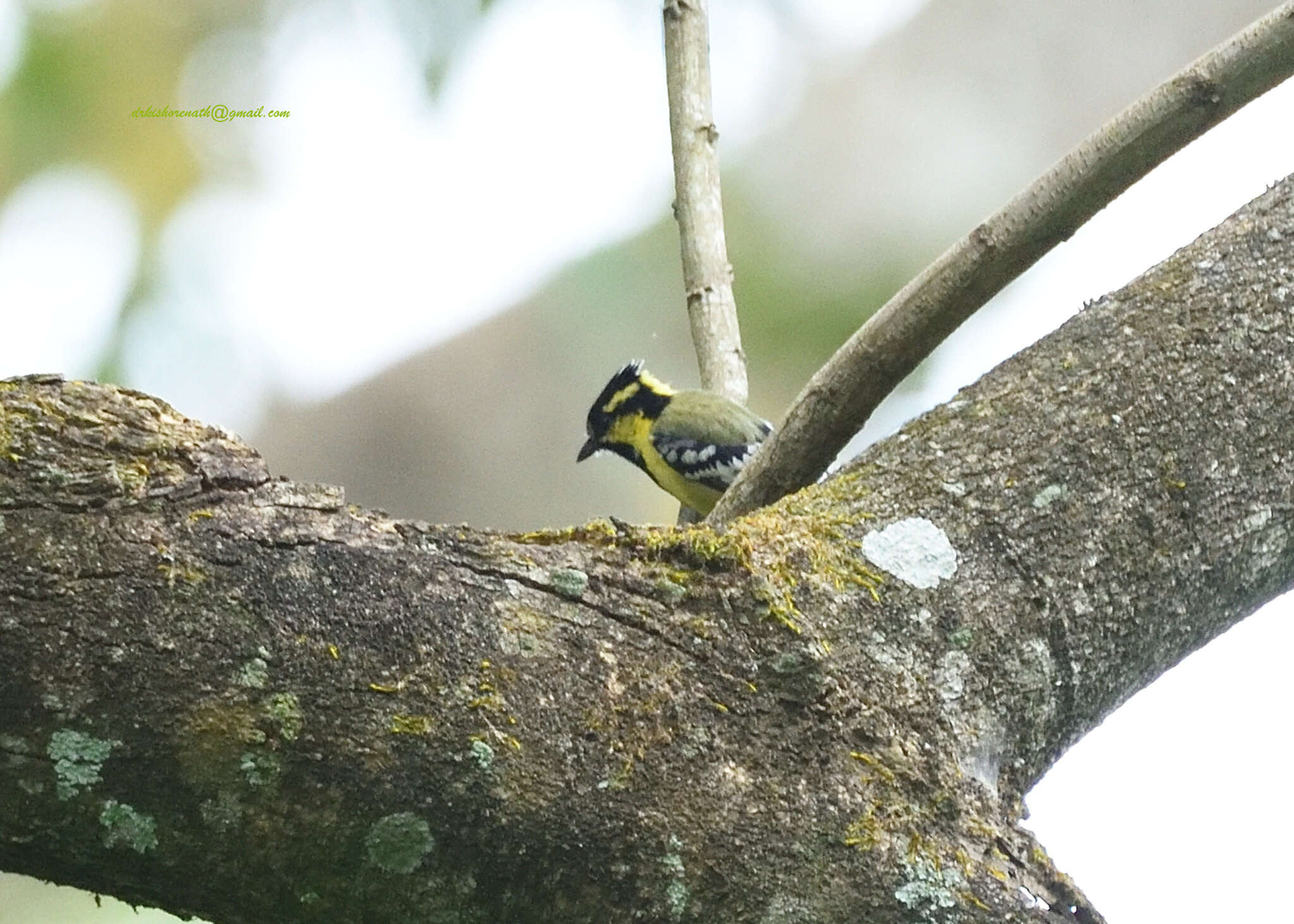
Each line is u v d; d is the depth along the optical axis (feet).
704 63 29.68
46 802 13.51
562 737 14.66
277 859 14.05
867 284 53.88
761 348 53.36
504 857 14.35
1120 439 18.62
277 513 14.82
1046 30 57.98
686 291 29.40
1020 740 17.28
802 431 21.16
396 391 51.31
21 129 47.96
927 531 17.78
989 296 20.03
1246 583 18.89
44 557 13.64
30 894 46.32
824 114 56.44
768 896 14.73
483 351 52.42
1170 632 18.42
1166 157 19.26
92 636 13.55
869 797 15.43
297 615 14.26
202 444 14.88
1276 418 18.99
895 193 54.90
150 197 48.47
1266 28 18.49
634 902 14.56
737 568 16.26
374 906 14.34
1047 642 17.52
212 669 13.84
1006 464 18.48
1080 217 19.48
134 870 14.01
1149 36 58.59
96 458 14.29
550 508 51.13
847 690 15.99
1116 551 18.08
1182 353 19.21
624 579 15.83
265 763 13.87
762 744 15.37
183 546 14.17
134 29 48.16
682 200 29.32
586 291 53.42
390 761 14.12
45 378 14.66
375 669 14.33
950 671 16.92
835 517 17.87
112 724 13.53
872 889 14.93
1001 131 56.59
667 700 15.19
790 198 54.70
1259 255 20.01
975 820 15.81
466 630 14.84
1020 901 15.16
